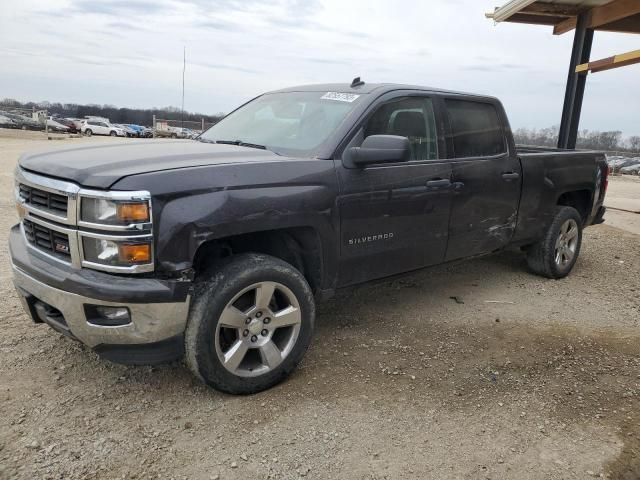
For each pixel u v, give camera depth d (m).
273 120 4.12
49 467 2.47
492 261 6.43
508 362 3.74
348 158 3.51
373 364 3.62
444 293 5.20
